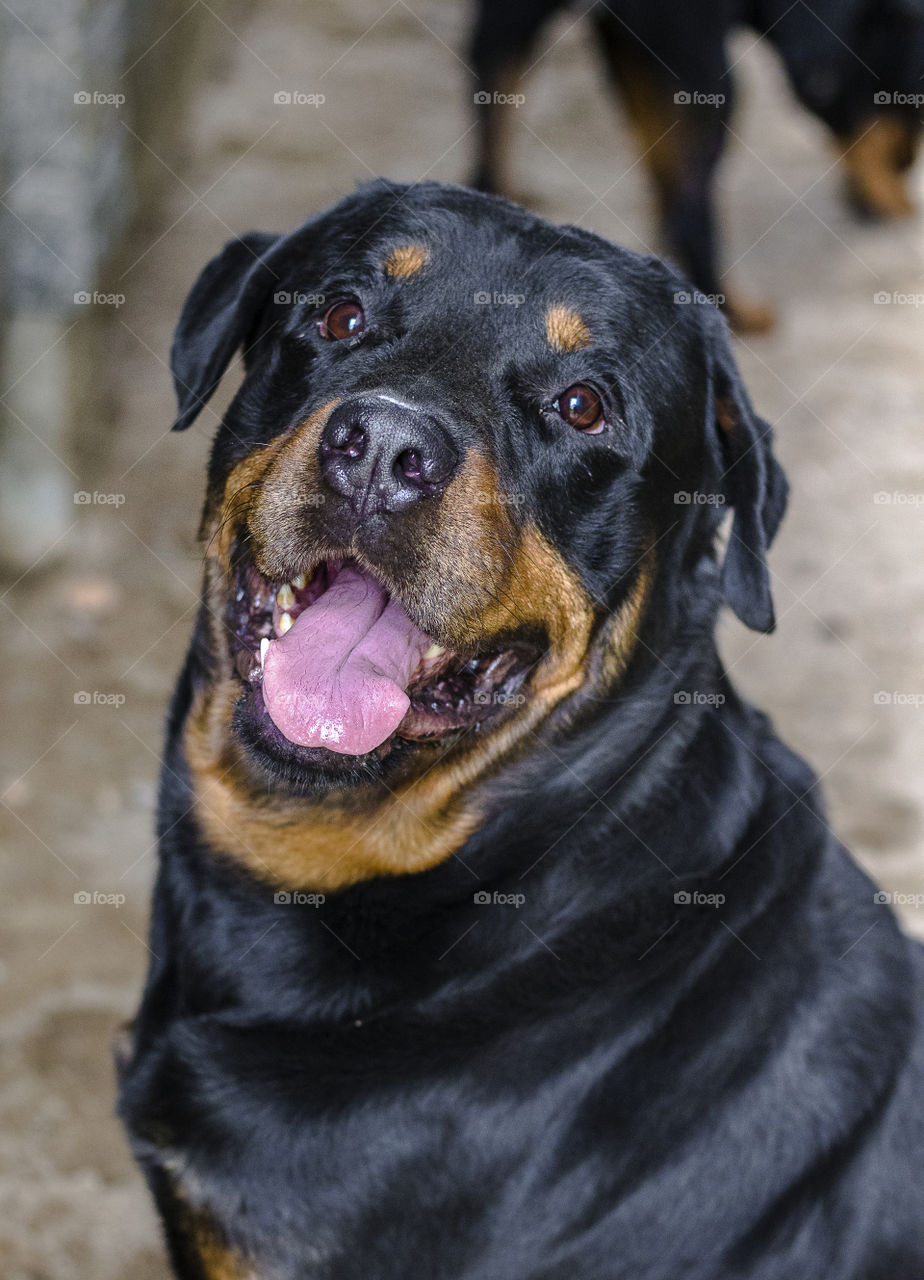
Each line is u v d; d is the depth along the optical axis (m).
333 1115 2.12
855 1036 2.28
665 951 2.21
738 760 2.37
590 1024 2.18
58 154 4.59
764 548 2.45
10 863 3.87
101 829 4.01
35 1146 3.18
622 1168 2.16
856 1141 2.25
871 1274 2.26
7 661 4.54
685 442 2.42
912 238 7.33
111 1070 3.34
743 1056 2.21
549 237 2.35
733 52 9.05
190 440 5.44
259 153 7.21
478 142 6.72
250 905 2.29
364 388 2.17
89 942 3.66
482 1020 2.18
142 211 6.42
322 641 2.22
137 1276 2.98
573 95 8.23
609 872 2.25
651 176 6.00
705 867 2.26
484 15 6.43
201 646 2.39
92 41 4.79
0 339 4.79
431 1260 2.15
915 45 6.78
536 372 2.28
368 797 2.26
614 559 2.35
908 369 6.29
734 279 6.84
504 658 2.31
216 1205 2.13
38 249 4.68
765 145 8.12
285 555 2.14
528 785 2.29
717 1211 2.19
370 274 2.34
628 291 2.36
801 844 2.38
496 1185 2.14
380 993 2.21
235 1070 2.16
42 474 4.84
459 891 2.25
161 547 5.00
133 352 5.76
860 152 7.19
